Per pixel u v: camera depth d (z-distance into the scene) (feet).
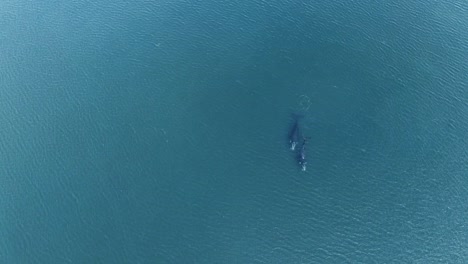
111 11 636.48
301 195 447.83
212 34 594.65
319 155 470.80
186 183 459.73
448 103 509.35
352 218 432.25
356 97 517.55
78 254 418.51
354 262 409.28
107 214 441.68
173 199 449.48
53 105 530.27
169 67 558.56
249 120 503.20
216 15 619.67
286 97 520.83
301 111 506.89
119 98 531.50
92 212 443.73
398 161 465.47
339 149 474.49
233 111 512.22
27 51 589.32
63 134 503.20
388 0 627.05
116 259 415.03
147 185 459.73
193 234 427.74
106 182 464.24
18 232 433.89
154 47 582.35
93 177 467.93
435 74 538.06
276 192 450.71
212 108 515.91
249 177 460.96
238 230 428.97
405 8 617.62
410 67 546.26
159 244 422.82
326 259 411.54
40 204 451.12
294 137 481.87
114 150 487.20
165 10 631.15
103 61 570.05
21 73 563.89
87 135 501.15
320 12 614.34
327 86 529.86
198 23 610.24
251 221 433.89
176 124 504.84
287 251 416.46
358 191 448.24
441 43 572.51
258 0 634.43
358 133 485.97
